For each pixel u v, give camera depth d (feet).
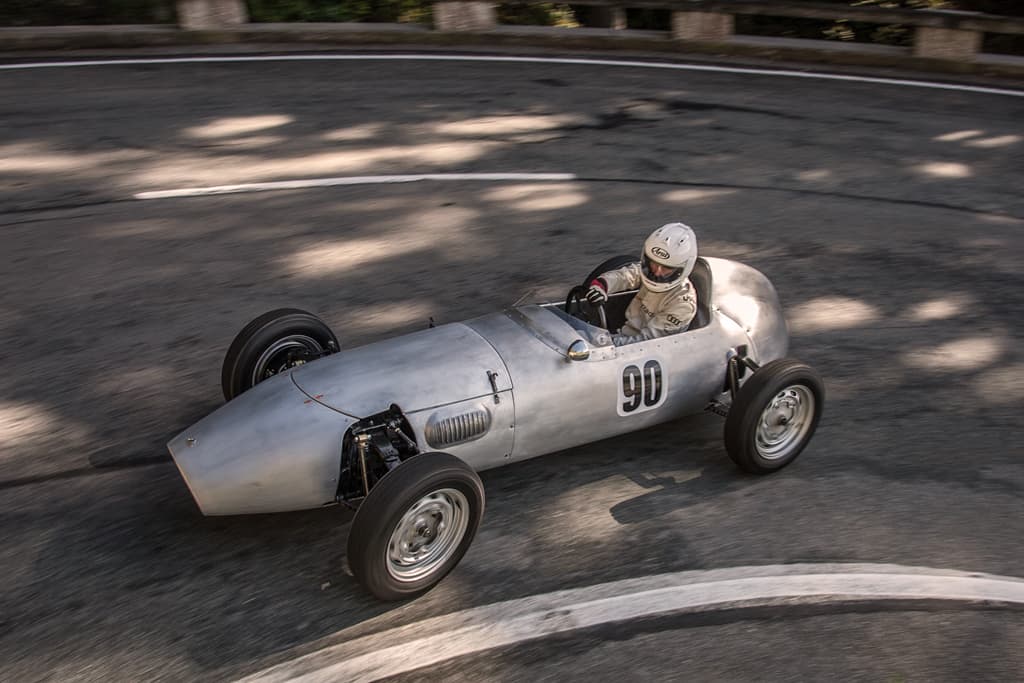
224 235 28.84
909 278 27.76
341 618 14.80
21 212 29.71
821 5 49.49
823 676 14.12
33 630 14.38
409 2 54.54
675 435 20.38
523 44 51.24
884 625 15.19
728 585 15.87
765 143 38.50
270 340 18.10
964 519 17.94
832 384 22.34
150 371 21.65
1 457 18.43
